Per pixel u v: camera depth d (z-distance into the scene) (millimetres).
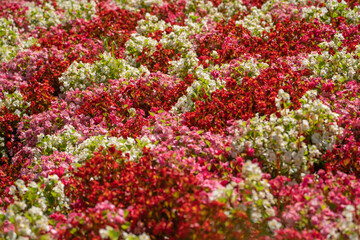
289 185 4957
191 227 4094
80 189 5219
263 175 4852
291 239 4145
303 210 4375
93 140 6270
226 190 4434
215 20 10836
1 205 5613
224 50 8352
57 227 4664
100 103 7340
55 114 7340
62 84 8664
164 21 10977
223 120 6223
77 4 12703
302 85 6637
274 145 5305
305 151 5141
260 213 4648
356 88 6582
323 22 9328
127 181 4828
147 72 8234
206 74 7316
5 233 4594
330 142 5496
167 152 5273
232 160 5629
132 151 5688
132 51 9016
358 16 9141
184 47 8969
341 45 8055
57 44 9992
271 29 9391
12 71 9352
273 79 6633
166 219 4805
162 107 7133
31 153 6855
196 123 6266
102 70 8297
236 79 7438
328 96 6555
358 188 4539
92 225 4309
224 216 4184
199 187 4723
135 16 10953
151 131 6277
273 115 5523
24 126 7609
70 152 6438
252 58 7777
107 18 10914
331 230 4180
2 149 7570
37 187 5191
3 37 10914
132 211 4520
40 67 9156
